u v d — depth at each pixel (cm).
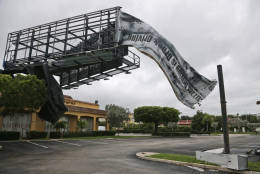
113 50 1939
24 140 2420
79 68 2375
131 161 1138
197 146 2094
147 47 1666
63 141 2491
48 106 2281
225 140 986
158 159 1152
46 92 2106
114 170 887
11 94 1809
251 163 1008
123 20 1873
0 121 2612
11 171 856
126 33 1825
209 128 6675
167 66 1477
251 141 2861
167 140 3025
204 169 928
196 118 6581
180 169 927
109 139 3089
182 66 1375
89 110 4012
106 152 1568
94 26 2064
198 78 1285
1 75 1822
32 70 2292
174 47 1475
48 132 2900
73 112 3628
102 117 4325
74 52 2120
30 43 2377
